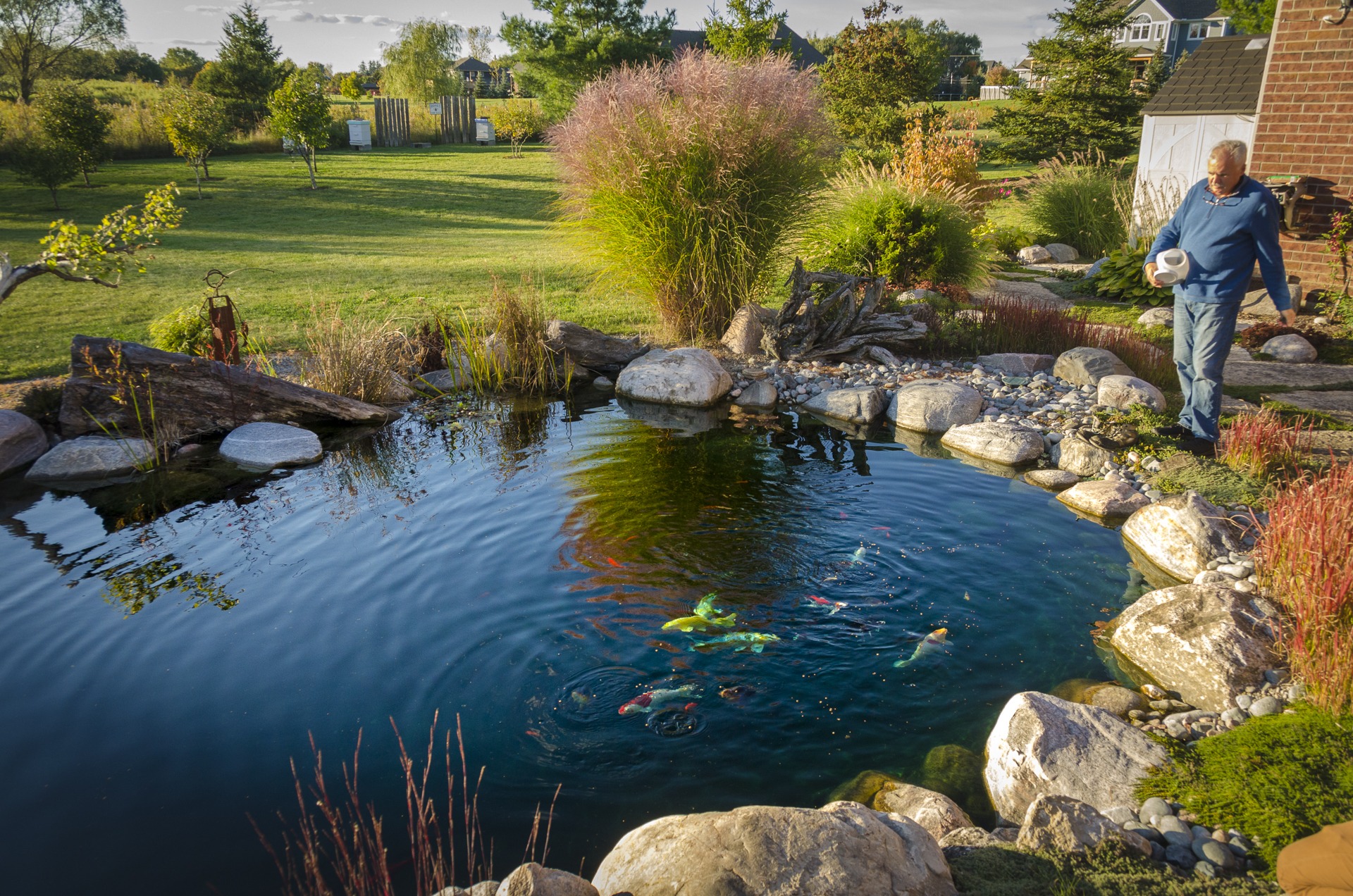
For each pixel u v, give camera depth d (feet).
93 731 11.76
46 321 32.68
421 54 160.45
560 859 9.46
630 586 15.66
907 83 95.86
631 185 30.17
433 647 13.80
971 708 12.21
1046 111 89.20
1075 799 9.43
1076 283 42.29
